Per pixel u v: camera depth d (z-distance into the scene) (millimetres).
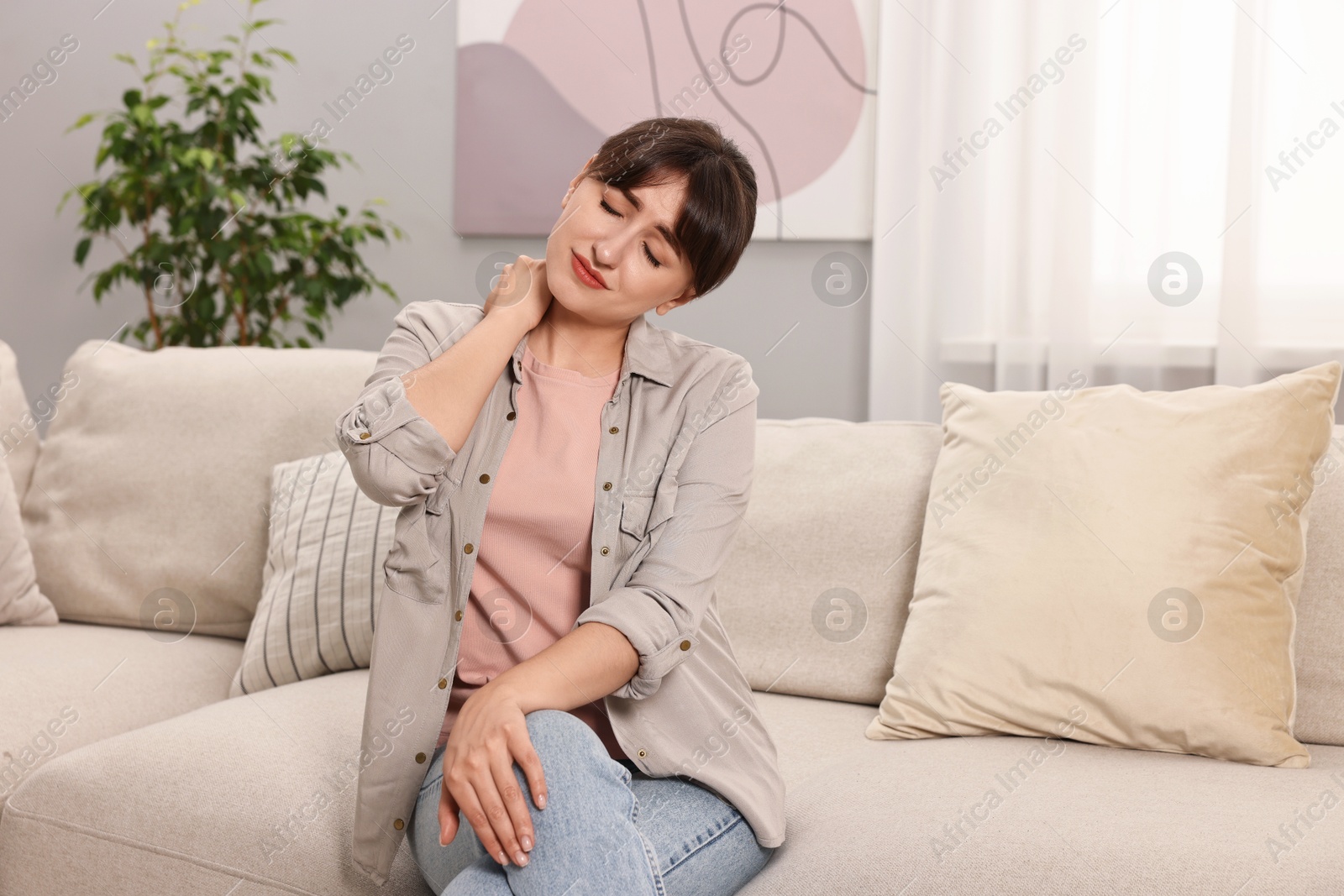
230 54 2896
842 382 2641
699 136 1108
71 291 3303
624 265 1084
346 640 1659
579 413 1158
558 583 1135
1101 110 2299
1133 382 2295
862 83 2582
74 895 1259
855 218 2609
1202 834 1059
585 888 889
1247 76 2135
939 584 1493
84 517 1952
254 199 2994
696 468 1161
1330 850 1033
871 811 1169
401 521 1097
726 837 1058
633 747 1080
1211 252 2236
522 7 2869
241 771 1262
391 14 3002
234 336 3045
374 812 1067
